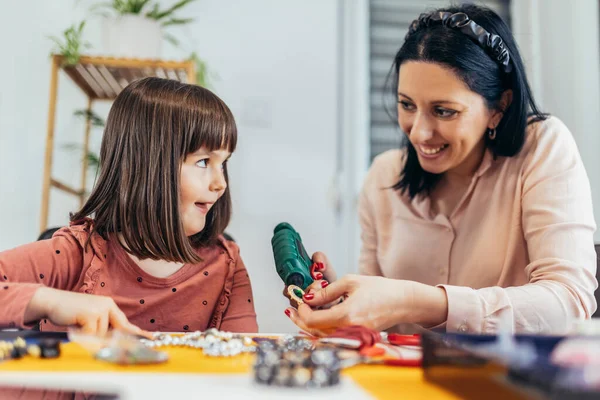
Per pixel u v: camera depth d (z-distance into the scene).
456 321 0.76
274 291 2.20
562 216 0.94
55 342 0.57
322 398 0.42
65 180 2.04
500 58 0.97
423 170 1.15
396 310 0.74
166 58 2.20
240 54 2.26
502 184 1.07
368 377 0.51
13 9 1.90
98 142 2.11
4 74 1.86
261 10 2.28
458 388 0.44
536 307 0.80
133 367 0.52
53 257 0.87
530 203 0.99
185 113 0.90
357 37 2.36
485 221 1.08
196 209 0.92
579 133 1.92
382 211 1.25
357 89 2.34
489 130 1.06
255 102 2.25
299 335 0.78
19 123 1.91
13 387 0.51
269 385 0.44
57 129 2.02
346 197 2.30
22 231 1.91
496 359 0.39
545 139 1.04
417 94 0.95
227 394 0.42
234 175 2.22
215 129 0.91
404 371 0.54
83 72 1.88
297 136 2.27
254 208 2.22
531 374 0.35
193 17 2.23
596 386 0.33
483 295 0.79
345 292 0.75
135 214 0.89
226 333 0.70
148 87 0.94
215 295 0.98
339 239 2.26
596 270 0.99
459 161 1.01
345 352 0.59
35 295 0.68
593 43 1.94
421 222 1.16
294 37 2.29
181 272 0.95
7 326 0.68
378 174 1.29
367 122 2.40
